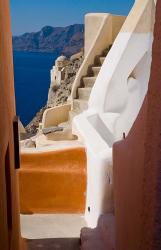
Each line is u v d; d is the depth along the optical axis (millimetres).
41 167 5578
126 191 2492
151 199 1374
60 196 5555
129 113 6328
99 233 4301
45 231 5023
